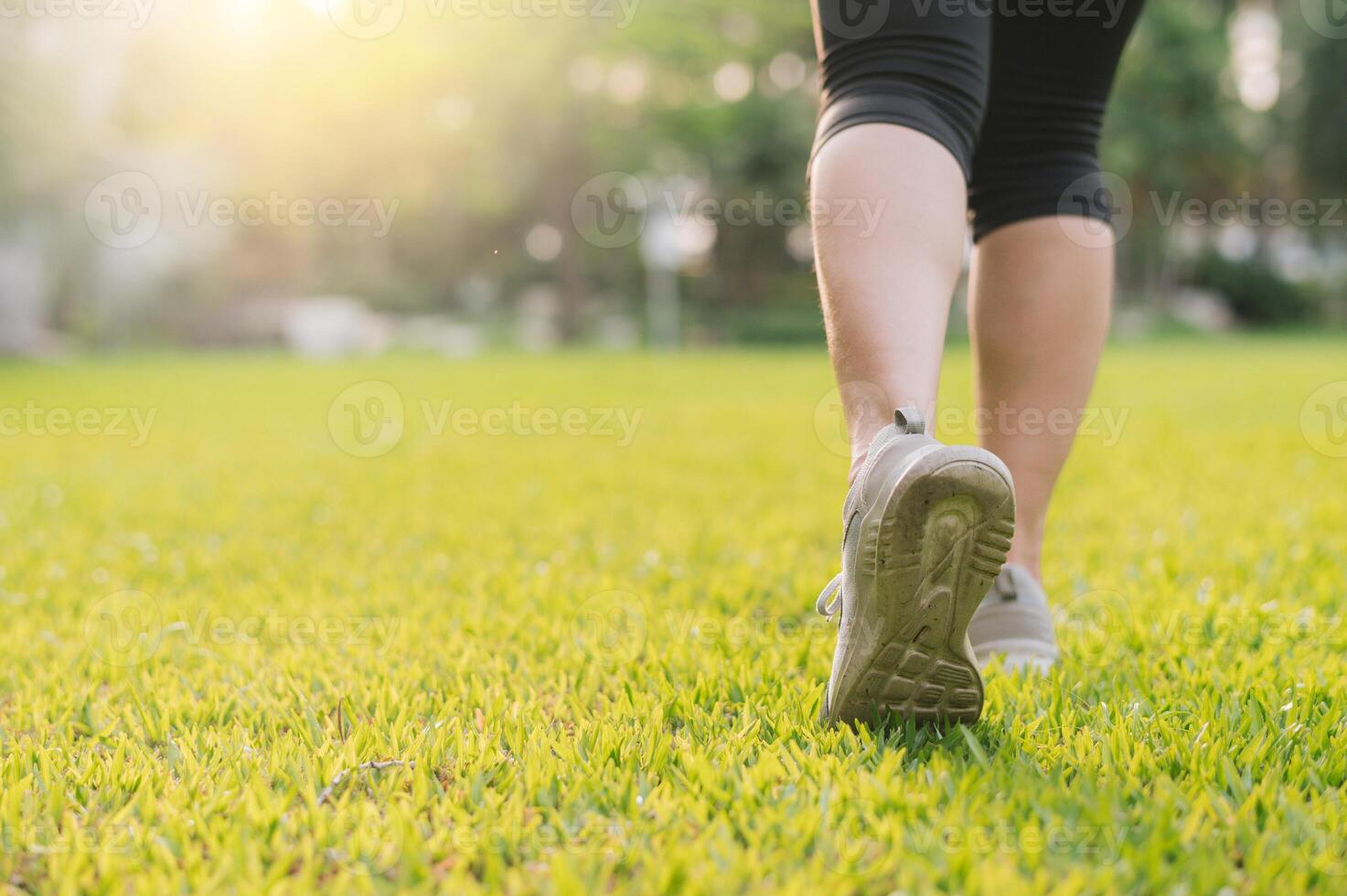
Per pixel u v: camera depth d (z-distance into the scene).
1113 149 27.69
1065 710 1.41
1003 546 1.16
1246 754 1.22
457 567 2.59
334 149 21.89
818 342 25.11
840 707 1.31
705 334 26.69
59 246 16.31
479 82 22.27
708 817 1.10
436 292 35.06
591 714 1.49
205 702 1.54
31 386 10.32
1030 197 1.61
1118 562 2.46
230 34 18.11
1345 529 2.79
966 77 1.35
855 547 1.22
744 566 2.43
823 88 1.43
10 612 2.20
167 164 18.61
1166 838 1.00
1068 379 1.63
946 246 1.28
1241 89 30.42
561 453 4.99
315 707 1.53
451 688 1.62
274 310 25.02
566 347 25.59
